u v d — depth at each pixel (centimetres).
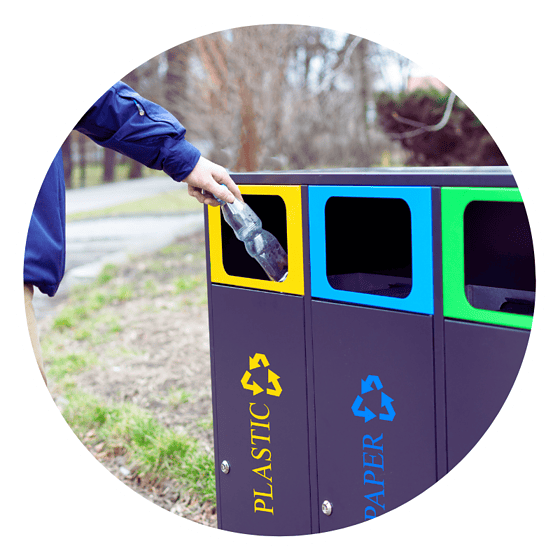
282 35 639
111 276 628
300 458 231
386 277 238
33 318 221
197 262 652
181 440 331
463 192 181
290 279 224
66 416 377
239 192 228
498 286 226
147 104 216
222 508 259
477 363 185
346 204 228
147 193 980
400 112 528
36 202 211
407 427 202
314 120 702
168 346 465
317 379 222
